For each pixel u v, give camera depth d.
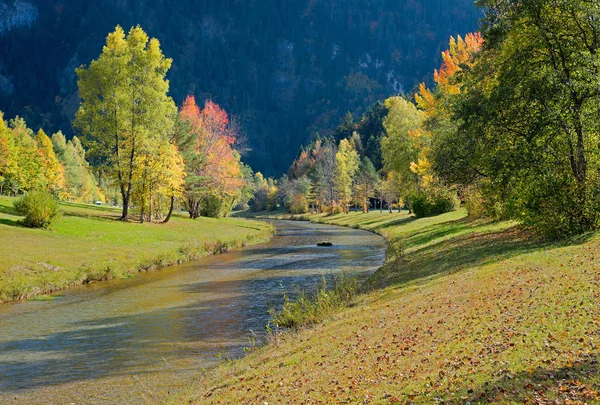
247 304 22.33
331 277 28.78
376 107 180.50
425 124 45.62
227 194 75.75
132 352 15.48
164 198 57.62
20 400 11.82
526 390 7.33
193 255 39.81
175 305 22.42
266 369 12.05
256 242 54.50
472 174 30.22
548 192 22.38
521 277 15.34
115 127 47.91
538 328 10.20
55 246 32.91
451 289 16.27
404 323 13.32
